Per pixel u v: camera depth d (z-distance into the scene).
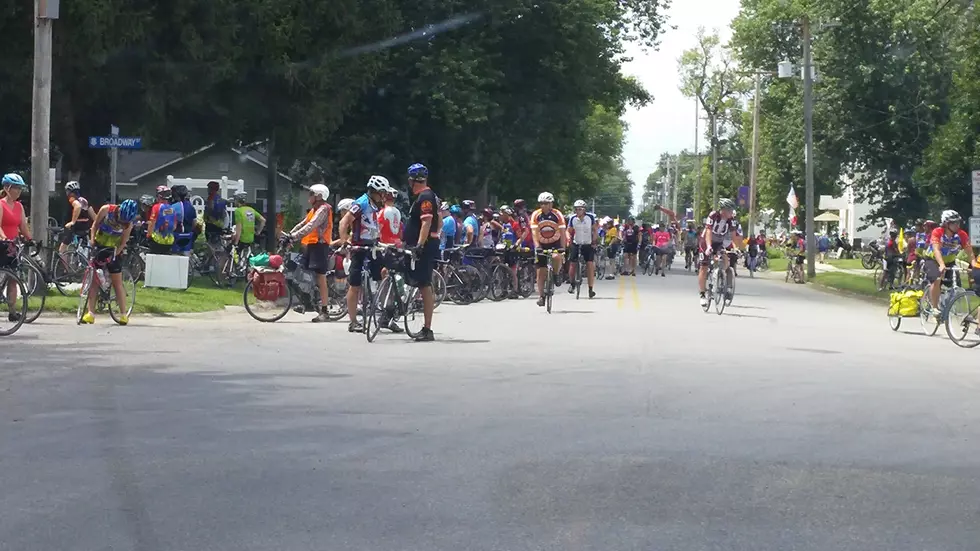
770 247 95.19
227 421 9.68
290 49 32.97
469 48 44.25
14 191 16.78
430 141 46.19
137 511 6.80
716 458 8.55
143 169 71.75
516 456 8.47
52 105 30.38
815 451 8.92
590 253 28.92
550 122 48.88
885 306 31.77
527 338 17.30
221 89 32.25
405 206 47.06
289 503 7.02
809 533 6.55
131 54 29.70
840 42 66.31
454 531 6.45
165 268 24.12
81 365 12.98
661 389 12.04
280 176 72.00
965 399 11.92
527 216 28.59
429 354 14.80
